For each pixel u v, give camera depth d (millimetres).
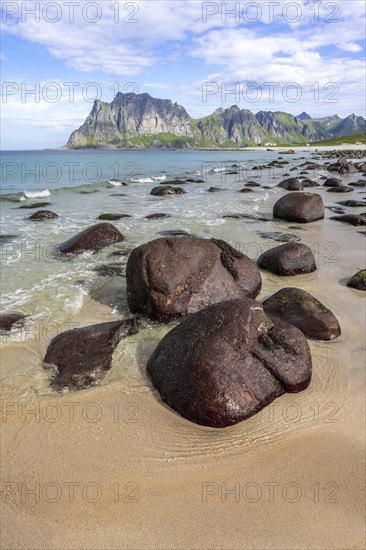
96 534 3578
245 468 4340
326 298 8750
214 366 4980
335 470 4355
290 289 7746
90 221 15812
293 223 16453
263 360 5266
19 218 16328
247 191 25078
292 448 4621
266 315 5652
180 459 4426
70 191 24844
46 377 5730
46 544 3480
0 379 5648
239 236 14070
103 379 5707
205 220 16391
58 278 9523
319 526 3727
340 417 5129
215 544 3516
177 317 7320
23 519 3697
